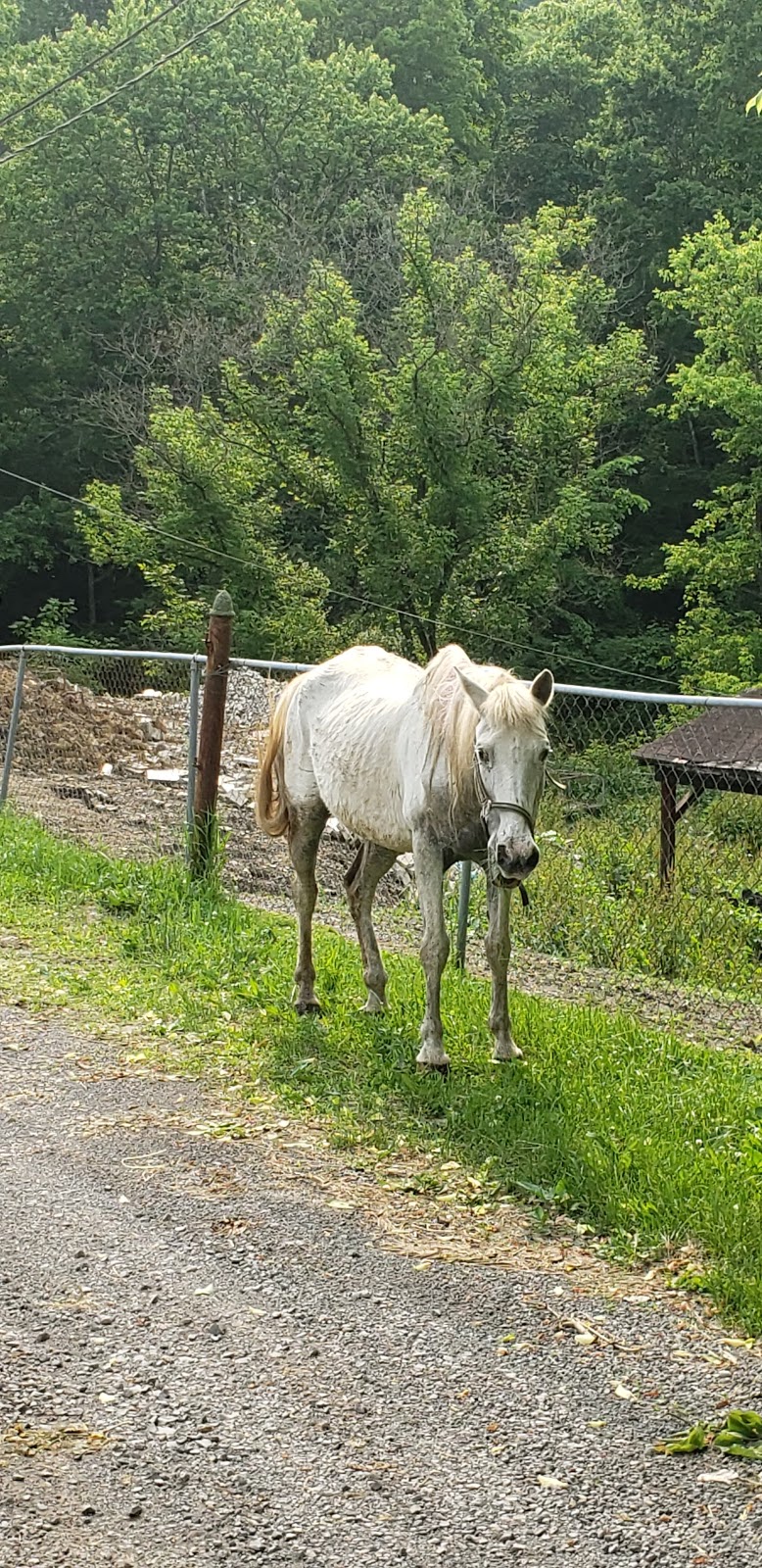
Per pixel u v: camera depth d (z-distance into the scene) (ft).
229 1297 13.17
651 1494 10.15
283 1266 13.84
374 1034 21.01
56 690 53.57
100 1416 11.02
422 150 107.34
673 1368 11.99
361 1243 14.44
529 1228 14.87
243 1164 16.53
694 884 27.84
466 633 83.97
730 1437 10.82
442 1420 11.09
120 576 118.42
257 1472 10.31
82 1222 14.75
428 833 19.25
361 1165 16.56
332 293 84.02
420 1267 13.88
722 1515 9.92
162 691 65.67
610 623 106.22
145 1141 17.21
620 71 115.96
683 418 110.52
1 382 107.65
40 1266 13.67
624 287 105.70
